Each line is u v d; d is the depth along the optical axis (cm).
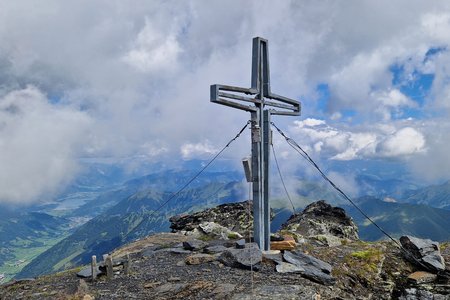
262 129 2047
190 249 2197
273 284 1494
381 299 1762
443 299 1767
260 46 2048
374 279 1858
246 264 1717
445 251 2203
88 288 1567
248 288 1441
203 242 2288
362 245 2317
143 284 1574
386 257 2100
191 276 1630
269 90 2062
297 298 1348
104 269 1756
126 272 1755
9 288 1727
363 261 1984
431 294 1803
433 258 1995
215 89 1842
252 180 2006
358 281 1812
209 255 1889
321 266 1772
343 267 1881
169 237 2866
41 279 1850
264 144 2058
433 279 1877
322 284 1630
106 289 1553
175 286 1506
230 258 1780
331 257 1997
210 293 1399
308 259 1830
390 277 1938
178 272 1709
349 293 1681
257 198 1998
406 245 2109
